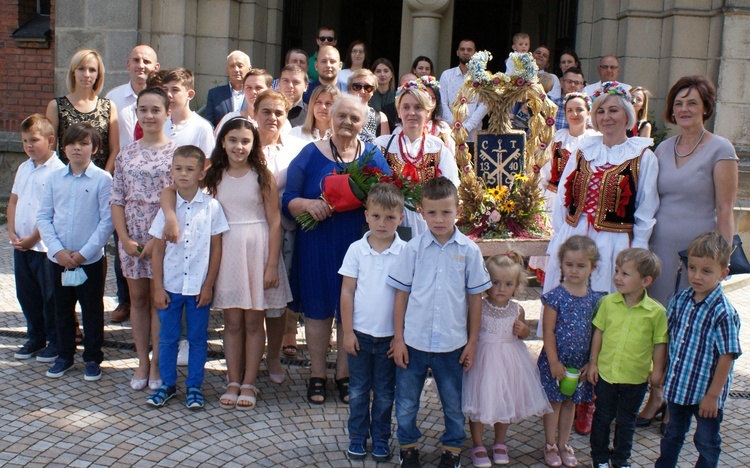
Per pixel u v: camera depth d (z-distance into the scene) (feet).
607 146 14.64
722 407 11.54
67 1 28.99
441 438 12.75
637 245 14.20
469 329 12.74
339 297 14.82
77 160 15.83
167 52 29.35
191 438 13.48
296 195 15.11
